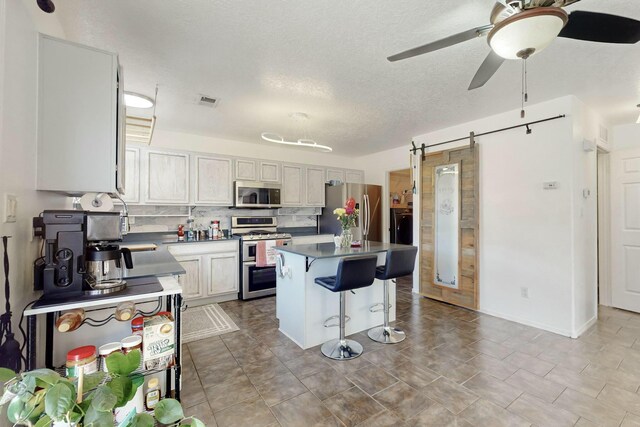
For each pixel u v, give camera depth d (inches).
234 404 73.5
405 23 71.0
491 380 83.7
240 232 178.7
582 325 117.9
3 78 44.4
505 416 69.1
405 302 154.3
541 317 119.9
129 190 141.6
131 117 128.0
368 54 84.6
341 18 69.1
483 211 138.7
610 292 148.3
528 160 123.9
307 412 70.7
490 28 53.5
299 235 191.5
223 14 67.6
